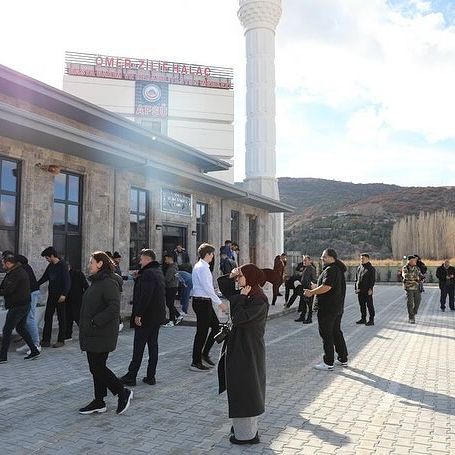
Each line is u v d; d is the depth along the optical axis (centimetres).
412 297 1423
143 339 689
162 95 3450
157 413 570
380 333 1218
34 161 1134
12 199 1099
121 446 471
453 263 6078
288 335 1175
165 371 777
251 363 471
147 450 462
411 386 701
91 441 482
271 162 2747
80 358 849
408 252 8988
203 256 792
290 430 517
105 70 3375
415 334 1202
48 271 945
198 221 1912
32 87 1177
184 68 3534
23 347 896
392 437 496
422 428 523
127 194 1462
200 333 775
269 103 2766
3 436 492
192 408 589
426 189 12550
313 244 9794
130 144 1664
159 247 1611
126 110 3394
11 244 1095
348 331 1253
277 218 2750
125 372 765
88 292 561
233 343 476
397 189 13750
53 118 1359
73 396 630
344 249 9550
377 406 604
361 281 1378
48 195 1173
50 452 454
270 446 472
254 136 2750
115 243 1403
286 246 9919
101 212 1355
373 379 743
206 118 3531
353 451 458
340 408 595
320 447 469
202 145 3512
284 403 616
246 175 2783
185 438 493
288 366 834
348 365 841
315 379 742
